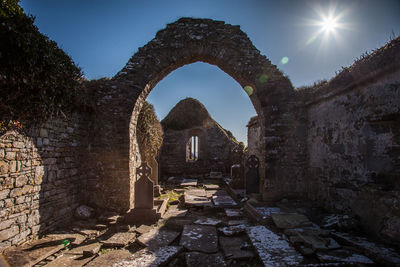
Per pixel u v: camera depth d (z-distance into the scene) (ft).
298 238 12.03
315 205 19.17
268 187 21.26
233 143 52.03
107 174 19.98
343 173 16.29
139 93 21.26
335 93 16.97
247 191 22.95
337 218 14.70
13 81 10.67
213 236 14.11
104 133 20.34
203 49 22.68
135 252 12.51
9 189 11.62
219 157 51.29
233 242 13.28
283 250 11.29
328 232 12.61
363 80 13.99
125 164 20.07
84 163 19.66
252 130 34.81
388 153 12.54
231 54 22.77
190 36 22.74
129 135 20.44
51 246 12.51
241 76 22.81
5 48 10.21
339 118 16.89
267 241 12.37
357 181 14.83
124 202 19.71
